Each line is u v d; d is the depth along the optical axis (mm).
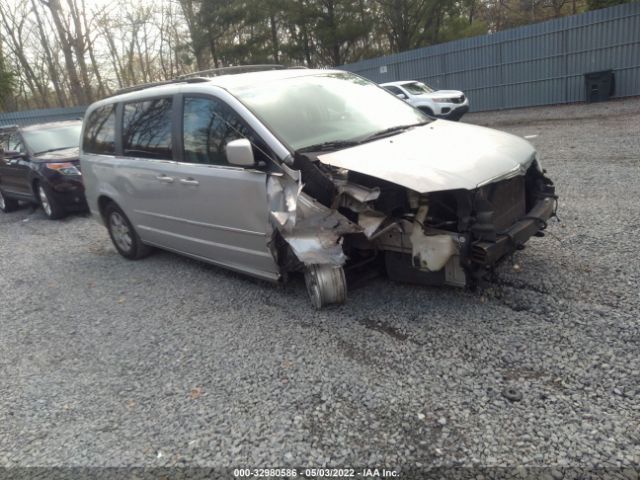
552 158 9047
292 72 5023
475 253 3369
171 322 4371
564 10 34688
